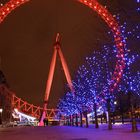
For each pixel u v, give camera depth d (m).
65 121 132.88
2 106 156.75
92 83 57.72
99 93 56.22
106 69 52.84
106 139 25.41
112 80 50.84
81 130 48.28
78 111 81.75
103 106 60.22
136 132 33.31
